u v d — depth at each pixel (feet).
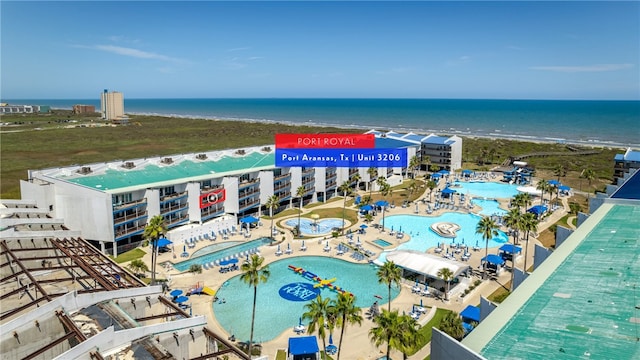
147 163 392.68
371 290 273.13
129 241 339.16
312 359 197.26
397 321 156.87
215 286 275.59
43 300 173.88
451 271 264.11
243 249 342.23
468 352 100.12
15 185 537.24
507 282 284.41
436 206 460.96
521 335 111.75
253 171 411.95
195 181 369.50
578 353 102.12
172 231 343.87
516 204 390.83
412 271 274.98
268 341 215.92
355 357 202.59
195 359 138.00
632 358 99.25
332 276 293.84
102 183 329.52
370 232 382.22
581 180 571.28
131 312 168.45
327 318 171.42
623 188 272.92
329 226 401.29
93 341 129.59
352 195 511.81
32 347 146.10
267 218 422.82
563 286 142.20
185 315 162.09
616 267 155.74
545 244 347.97
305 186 465.47
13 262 192.85
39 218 262.06
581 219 254.06
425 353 205.77
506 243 355.56
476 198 493.77
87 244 223.30
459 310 246.68
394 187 552.00
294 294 267.39
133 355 136.56
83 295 156.35
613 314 121.39
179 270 299.79
